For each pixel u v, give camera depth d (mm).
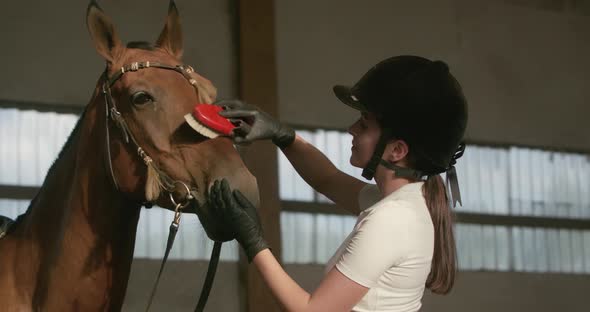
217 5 5605
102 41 1669
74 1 5062
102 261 1648
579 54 6816
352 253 1507
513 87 6449
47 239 1702
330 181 1996
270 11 5629
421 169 1604
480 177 6156
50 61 4906
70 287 1640
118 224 1662
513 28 6609
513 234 6195
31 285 1700
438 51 6277
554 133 6504
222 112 1677
